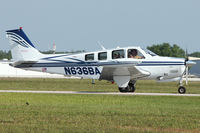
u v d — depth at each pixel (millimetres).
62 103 48469
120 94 60969
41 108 42562
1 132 29359
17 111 40000
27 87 83625
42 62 69250
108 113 39094
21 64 69875
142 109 42438
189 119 35969
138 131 30203
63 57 68062
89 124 33031
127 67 62688
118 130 30500
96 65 64500
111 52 64125
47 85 93125
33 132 29469
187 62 64812
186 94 63188
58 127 31422
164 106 45781
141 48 65062
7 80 119562
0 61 167125
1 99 52375
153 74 64875
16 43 70688
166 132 30047
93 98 54438
